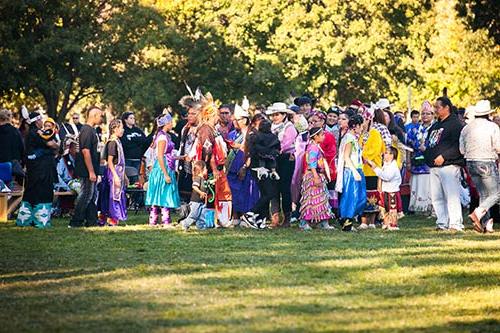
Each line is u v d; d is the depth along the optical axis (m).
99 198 29.34
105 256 21.91
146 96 69.12
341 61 70.12
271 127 28.95
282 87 71.50
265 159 27.83
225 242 24.34
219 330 14.43
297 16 71.25
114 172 29.20
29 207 28.95
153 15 71.31
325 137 28.55
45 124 28.95
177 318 15.27
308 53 70.06
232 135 29.55
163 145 28.42
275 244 23.94
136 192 35.09
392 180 28.08
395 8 72.88
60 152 33.19
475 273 19.48
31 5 67.19
